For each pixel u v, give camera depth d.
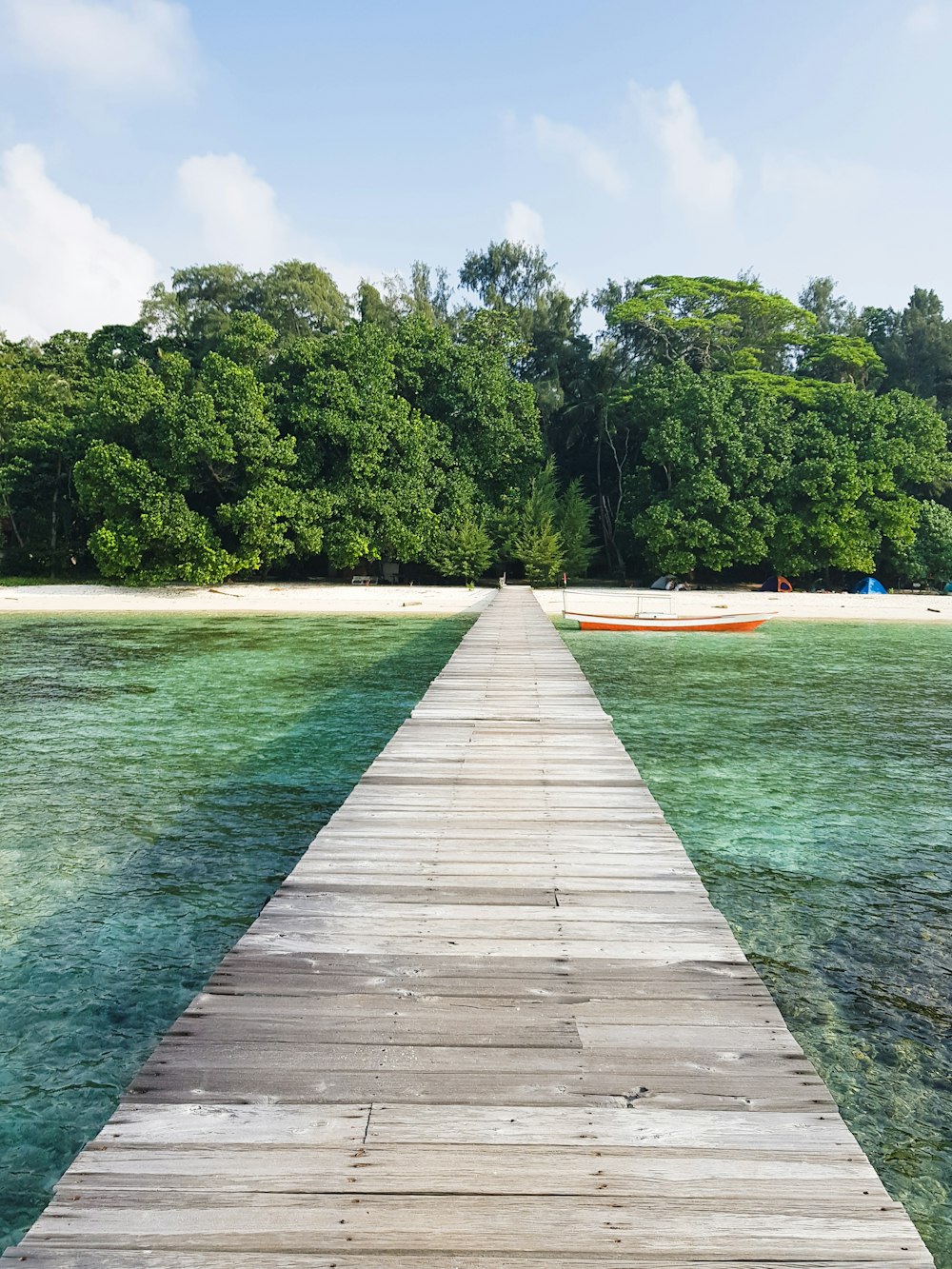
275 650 19.50
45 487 36.53
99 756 10.09
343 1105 2.59
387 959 3.60
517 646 14.34
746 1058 2.89
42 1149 3.71
